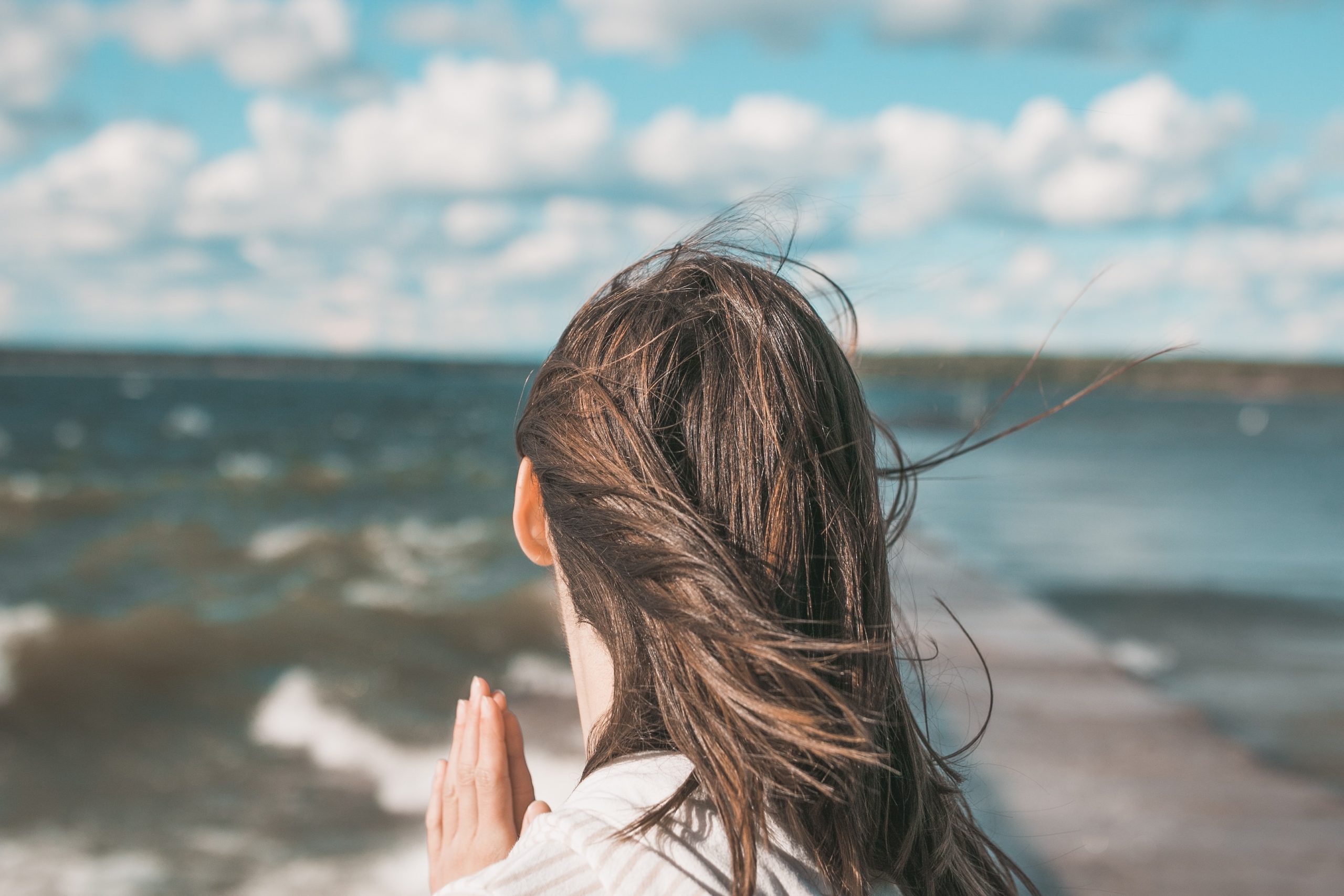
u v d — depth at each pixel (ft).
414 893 19.40
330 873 20.26
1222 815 15.72
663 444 2.63
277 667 36.04
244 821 22.84
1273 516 81.56
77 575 54.95
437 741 28.14
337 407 273.95
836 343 2.94
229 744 28.37
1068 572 49.60
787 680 2.40
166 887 19.92
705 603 2.43
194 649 38.45
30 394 269.03
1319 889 13.37
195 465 118.21
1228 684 28.25
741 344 2.71
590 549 2.60
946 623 28.09
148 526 73.67
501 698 3.02
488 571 56.24
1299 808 16.25
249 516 81.41
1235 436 270.26
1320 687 28.04
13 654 37.09
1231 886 13.42
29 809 23.56
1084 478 121.08
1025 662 24.08
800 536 2.59
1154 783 16.89
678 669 2.43
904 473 3.45
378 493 99.09
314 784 25.14
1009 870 3.34
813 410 2.69
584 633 2.79
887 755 2.63
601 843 2.26
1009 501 88.58
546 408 2.86
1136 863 13.87
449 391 431.02
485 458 140.26
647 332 2.74
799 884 2.35
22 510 80.12
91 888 19.92
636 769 2.45
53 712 31.14
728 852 2.32
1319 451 211.00
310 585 51.62
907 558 41.34
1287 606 41.93
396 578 53.67
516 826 2.88
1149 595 43.83
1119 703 21.21
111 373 508.53
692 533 2.49
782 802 2.43
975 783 16.07
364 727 29.35
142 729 29.68
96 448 137.28
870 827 2.65
